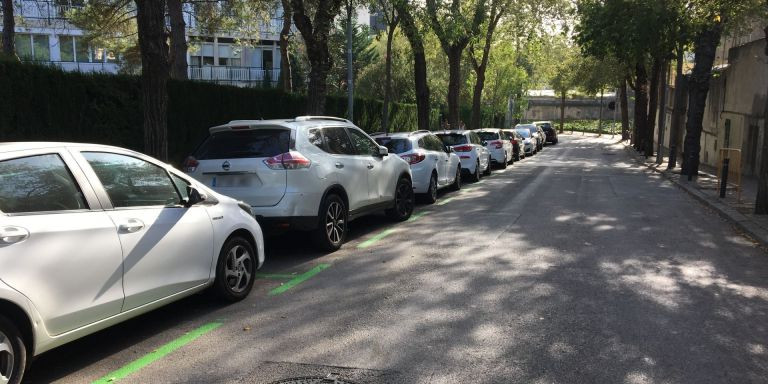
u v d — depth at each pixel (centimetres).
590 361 437
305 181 755
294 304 587
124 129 1145
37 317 376
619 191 1608
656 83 3020
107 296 430
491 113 5231
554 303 578
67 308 397
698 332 499
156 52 855
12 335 361
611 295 605
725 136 2488
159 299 486
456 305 572
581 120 8888
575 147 4494
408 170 1116
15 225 368
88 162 443
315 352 459
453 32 1977
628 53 2116
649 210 1241
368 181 934
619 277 678
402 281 664
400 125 2939
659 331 500
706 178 1914
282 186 741
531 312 550
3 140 897
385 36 4619
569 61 5000
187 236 518
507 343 472
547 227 1016
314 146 800
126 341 492
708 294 612
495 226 1026
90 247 416
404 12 1964
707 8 1548
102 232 429
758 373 418
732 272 709
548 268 720
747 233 962
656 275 690
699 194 1472
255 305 586
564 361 438
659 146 2648
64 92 1011
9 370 360
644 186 1758
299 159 750
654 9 1672
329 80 4734
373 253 820
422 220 1105
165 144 881
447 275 689
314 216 774
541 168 2462
